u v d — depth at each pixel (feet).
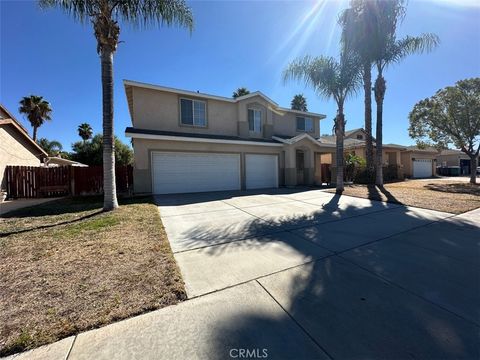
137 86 43.39
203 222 21.57
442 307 8.82
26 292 9.55
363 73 42.83
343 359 6.49
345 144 77.05
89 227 19.10
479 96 51.03
